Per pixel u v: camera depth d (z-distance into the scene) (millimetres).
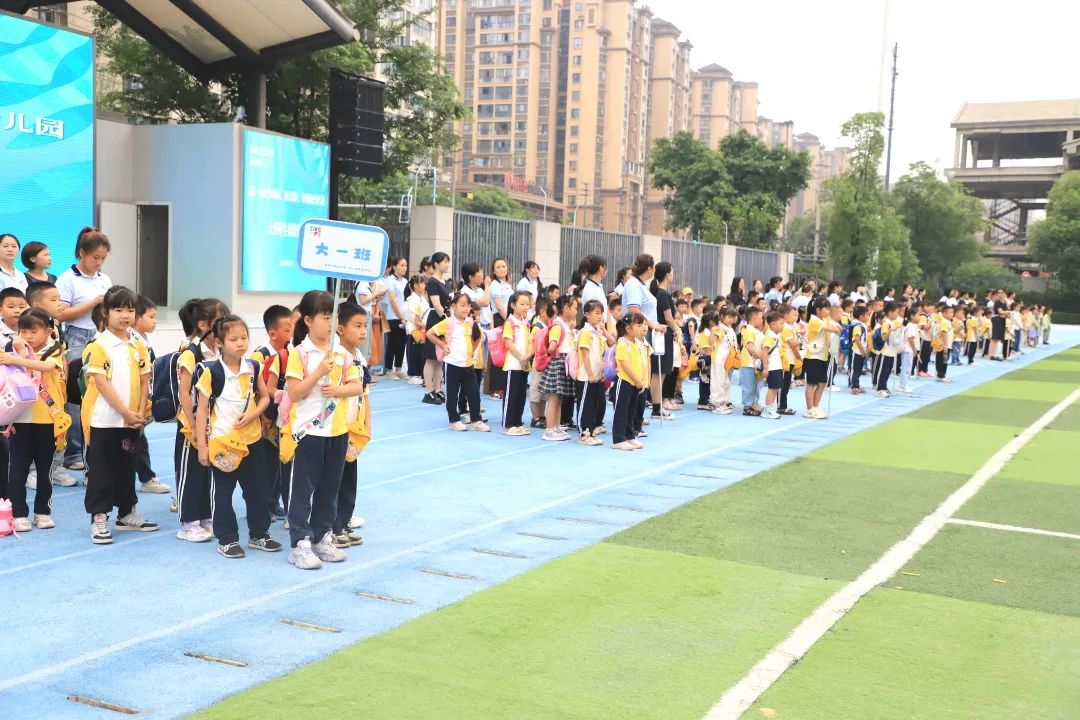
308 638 4391
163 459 8516
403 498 7262
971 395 16547
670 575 5477
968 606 5055
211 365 5594
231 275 14391
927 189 58031
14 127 11812
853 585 5367
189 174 14562
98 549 5777
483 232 18109
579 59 101875
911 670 4168
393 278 14094
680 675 4043
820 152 148500
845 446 10492
